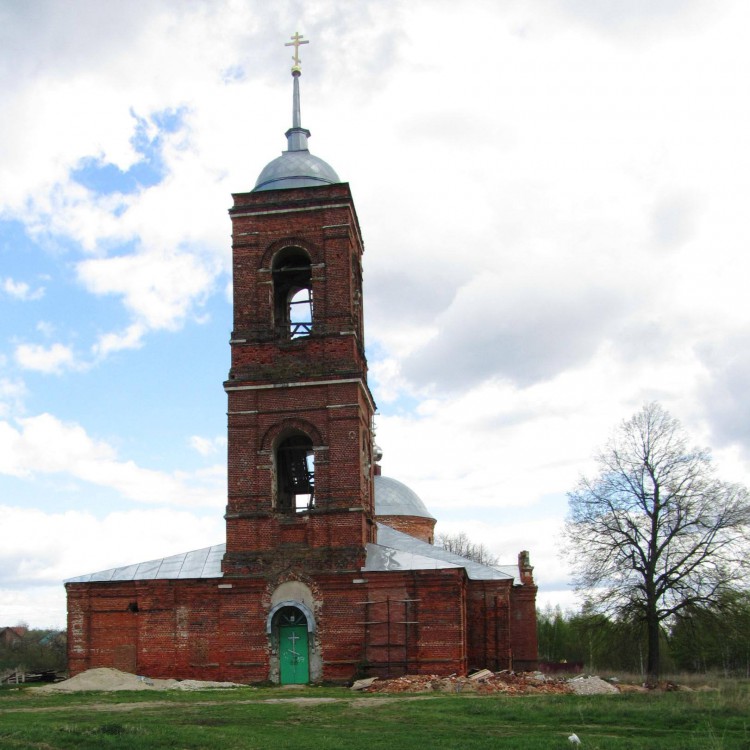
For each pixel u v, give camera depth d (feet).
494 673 126.62
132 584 130.21
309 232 137.59
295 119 151.53
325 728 73.15
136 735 64.39
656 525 153.69
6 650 284.41
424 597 124.36
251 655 126.21
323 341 134.00
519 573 173.78
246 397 133.69
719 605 148.56
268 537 129.59
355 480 129.49
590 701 89.66
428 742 64.18
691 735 68.33
